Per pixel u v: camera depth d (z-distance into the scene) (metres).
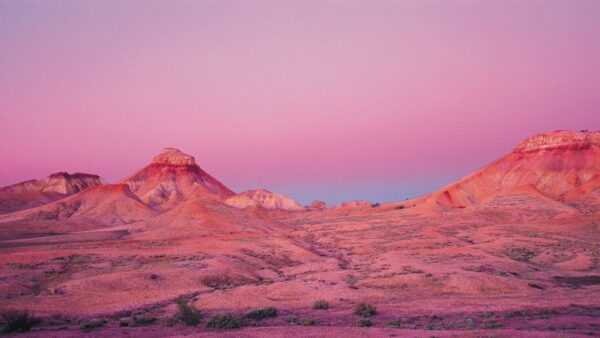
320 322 34.09
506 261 70.25
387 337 26.02
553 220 124.81
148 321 34.44
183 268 63.00
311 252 91.62
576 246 85.25
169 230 120.56
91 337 27.69
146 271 58.88
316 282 56.03
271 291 51.03
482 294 49.00
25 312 31.95
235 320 32.12
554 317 34.62
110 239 112.81
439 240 102.06
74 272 63.09
